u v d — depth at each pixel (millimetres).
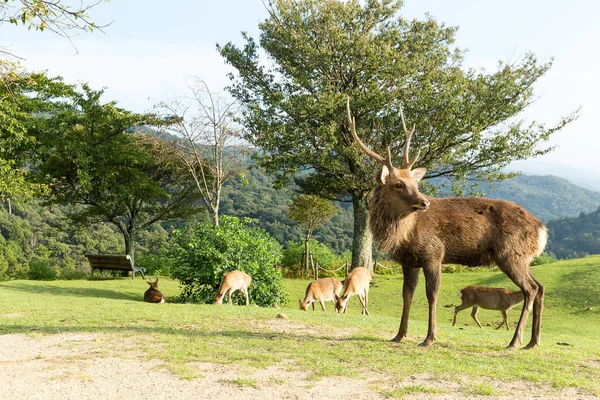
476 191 23000
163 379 4828
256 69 24719
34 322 8211
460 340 7160
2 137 20281
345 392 4539
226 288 12258
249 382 4711
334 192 24125
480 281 20172
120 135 24500
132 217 26578
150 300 13211
